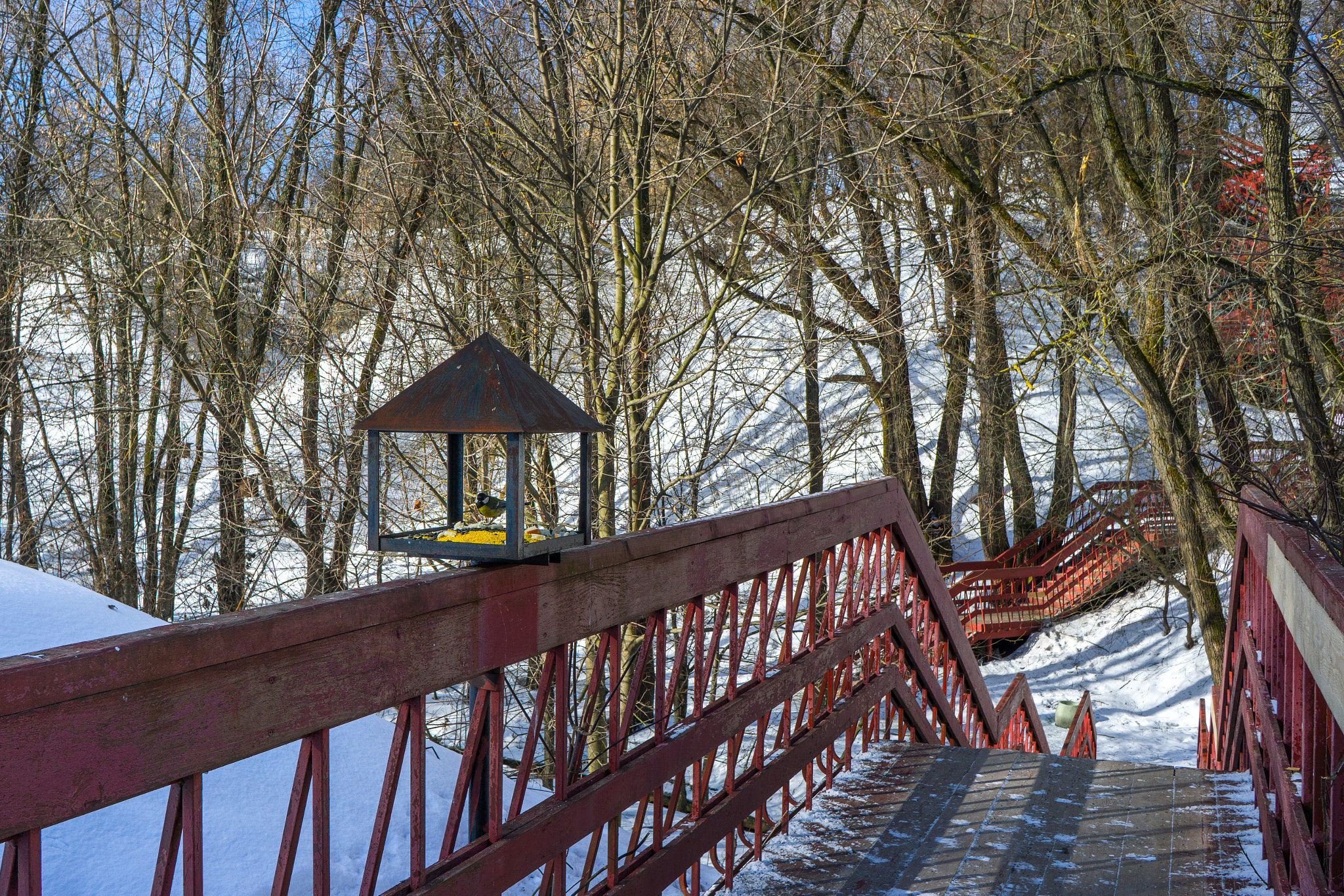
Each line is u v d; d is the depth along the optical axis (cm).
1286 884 262
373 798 416
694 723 280
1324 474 489
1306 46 556
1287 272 912
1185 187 1064
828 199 928
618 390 812
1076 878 301
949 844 328
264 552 1039
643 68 771
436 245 856
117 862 328
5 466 1504
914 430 1688
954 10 1141
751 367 1077
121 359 1316
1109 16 1111
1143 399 1228
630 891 242
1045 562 1923
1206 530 1285
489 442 771
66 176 1166
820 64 834
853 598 414
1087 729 904
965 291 1561
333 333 946
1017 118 1352
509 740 904
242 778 396
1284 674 311
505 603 198
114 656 120
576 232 778
